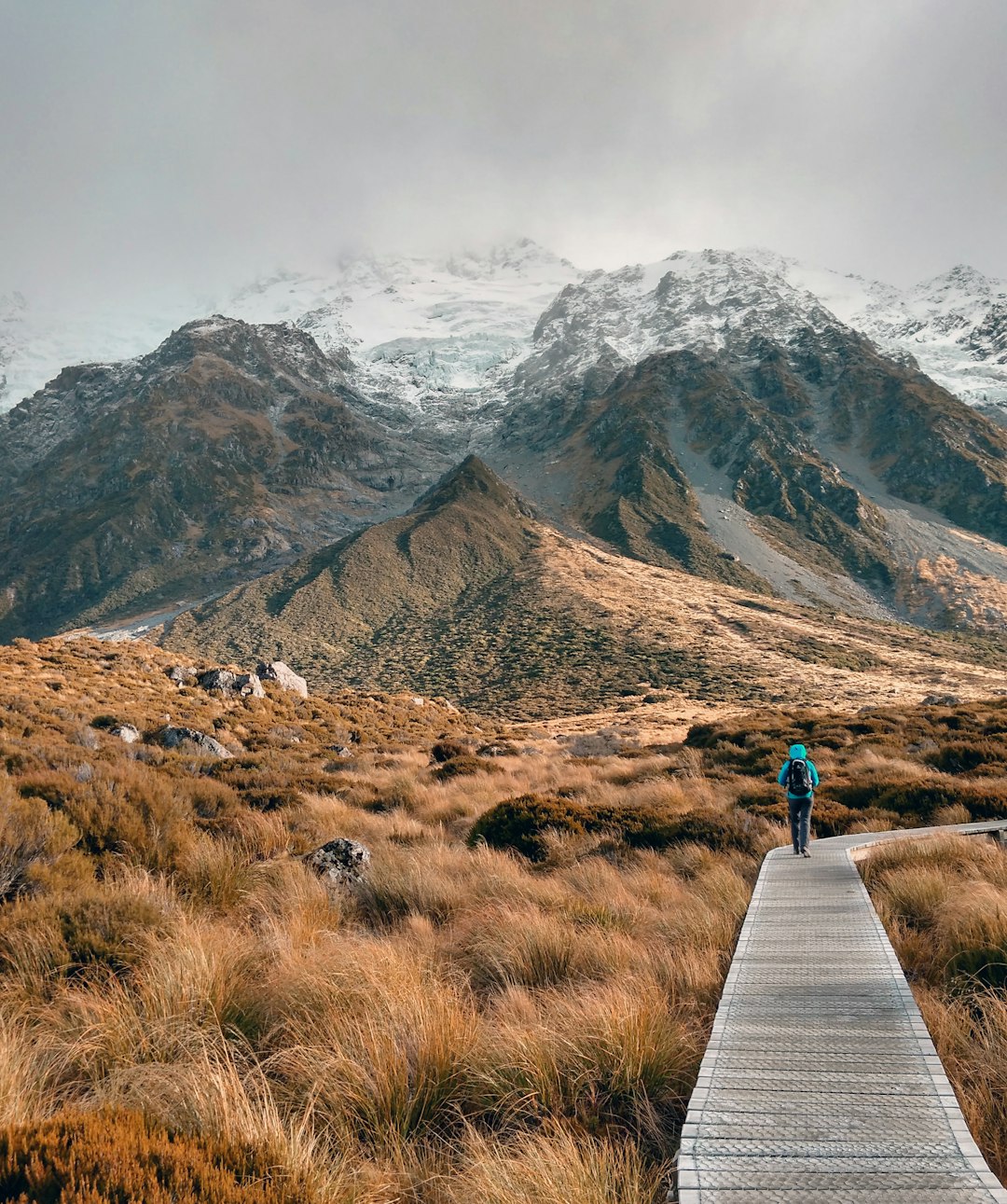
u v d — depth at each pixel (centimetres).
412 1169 409
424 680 16775
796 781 1206
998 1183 335
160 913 750
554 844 1346
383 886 998
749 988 592
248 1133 385
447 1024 529
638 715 9031
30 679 3381
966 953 666
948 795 1669
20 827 834
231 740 3152
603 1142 404
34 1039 527
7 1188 292
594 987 629
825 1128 384
